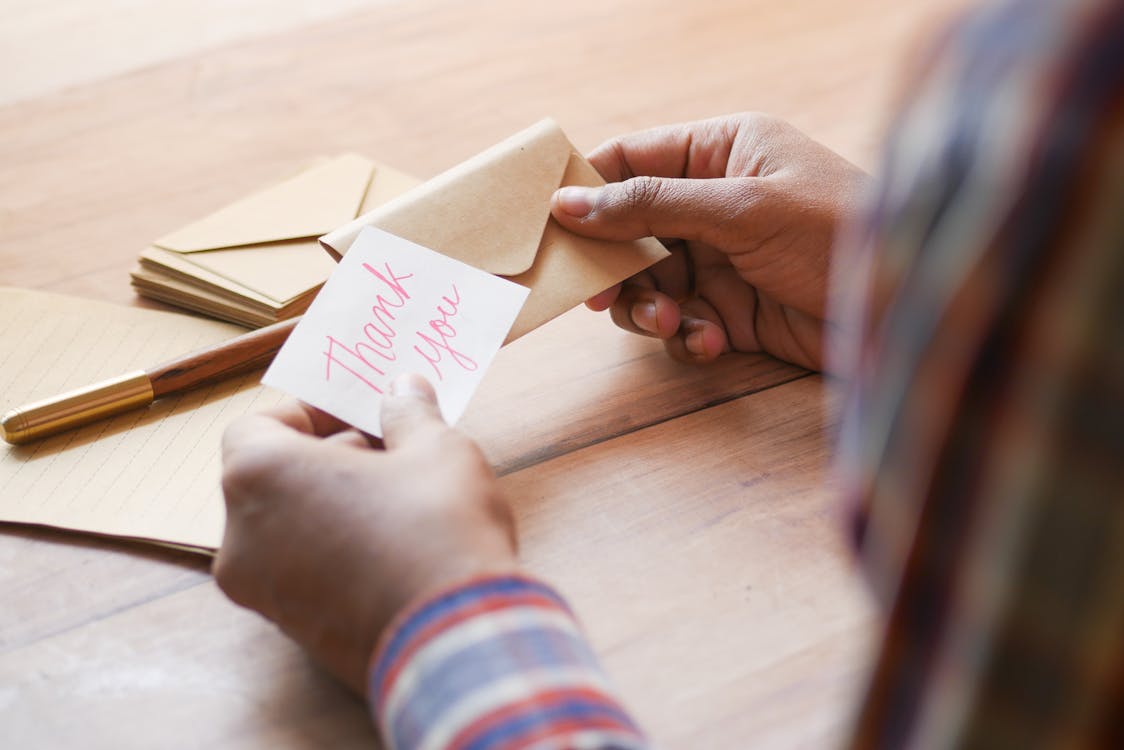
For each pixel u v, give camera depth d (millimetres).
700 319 859
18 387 837
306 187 933
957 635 508
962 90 484
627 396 848
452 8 1160
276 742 720
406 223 818
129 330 870
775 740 715
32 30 1138
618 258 833
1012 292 458
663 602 758
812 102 1048
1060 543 469
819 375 859
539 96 1058
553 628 679
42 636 753
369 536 702
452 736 656
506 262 818
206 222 912
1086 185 436
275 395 843
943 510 502
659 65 1088
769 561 771
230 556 731
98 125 1036
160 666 743
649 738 715
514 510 793
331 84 1075
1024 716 497
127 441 820
